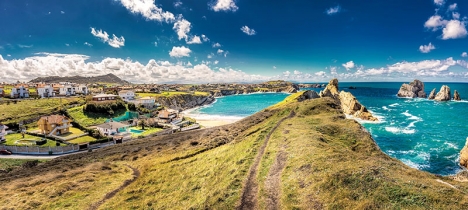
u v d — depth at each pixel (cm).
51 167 5062
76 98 13050
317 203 1831
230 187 2330
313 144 3148
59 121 7844
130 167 4634
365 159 2552
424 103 16200
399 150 6200
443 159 5528
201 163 3753
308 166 2438
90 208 2628
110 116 10850
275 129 4947
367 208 1634
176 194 2639
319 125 4734
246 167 2861
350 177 1989
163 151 5716
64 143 7088
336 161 2416
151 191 2892
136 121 10288
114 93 17512
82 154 6247
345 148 3400
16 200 2970
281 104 10594
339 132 4409
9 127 8050
